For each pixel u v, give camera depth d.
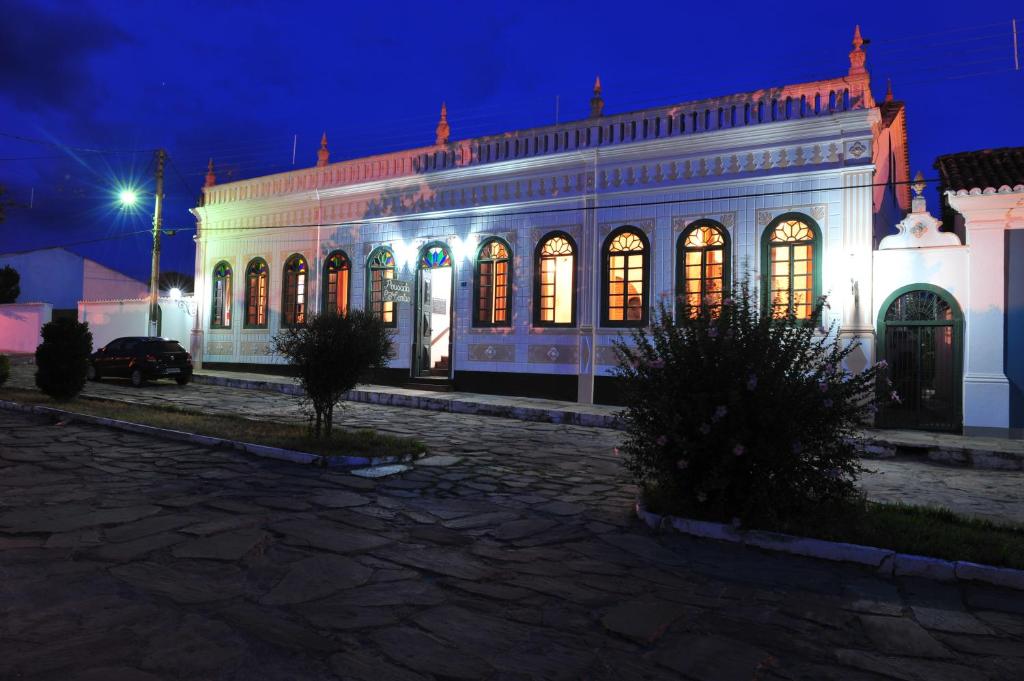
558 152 17.23
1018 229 12.82
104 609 4.03
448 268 20.09
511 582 4.81
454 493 7.63
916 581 5.18
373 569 4.93
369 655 3.58
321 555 5.18
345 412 15.05
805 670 3.63
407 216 19.64
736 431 6.18
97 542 5.29
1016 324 12.76
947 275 13.38
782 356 6.36
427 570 4.98
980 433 12.75
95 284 41.16
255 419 13.01
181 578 4.58
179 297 25.20
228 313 23.70
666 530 6.32
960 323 13.23
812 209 14.52
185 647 3.57
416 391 18.47
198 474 7.96
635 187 16.42
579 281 16.98
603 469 9.45
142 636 3.68
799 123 14.54
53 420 11.91
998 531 6.32
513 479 8.52
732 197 15.27
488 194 18.44
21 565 4.74
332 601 4.30
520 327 17.81
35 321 30.30
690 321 6.73
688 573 5.20
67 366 14.09
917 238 13.63
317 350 9.97
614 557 5.52
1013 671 3.70
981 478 9.93
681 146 15.81
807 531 5.90
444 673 3.43
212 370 23.58
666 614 4.32
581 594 4.63
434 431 12.63
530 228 17.77
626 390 7.01
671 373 6.56
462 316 18.70
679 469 6.52
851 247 14.07
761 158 15.09
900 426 13.60
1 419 11.92
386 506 6.88
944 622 4.38
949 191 13.10
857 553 5.51
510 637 3.89
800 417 6.22
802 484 6.26
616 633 4.00
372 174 20.42
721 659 3.72
